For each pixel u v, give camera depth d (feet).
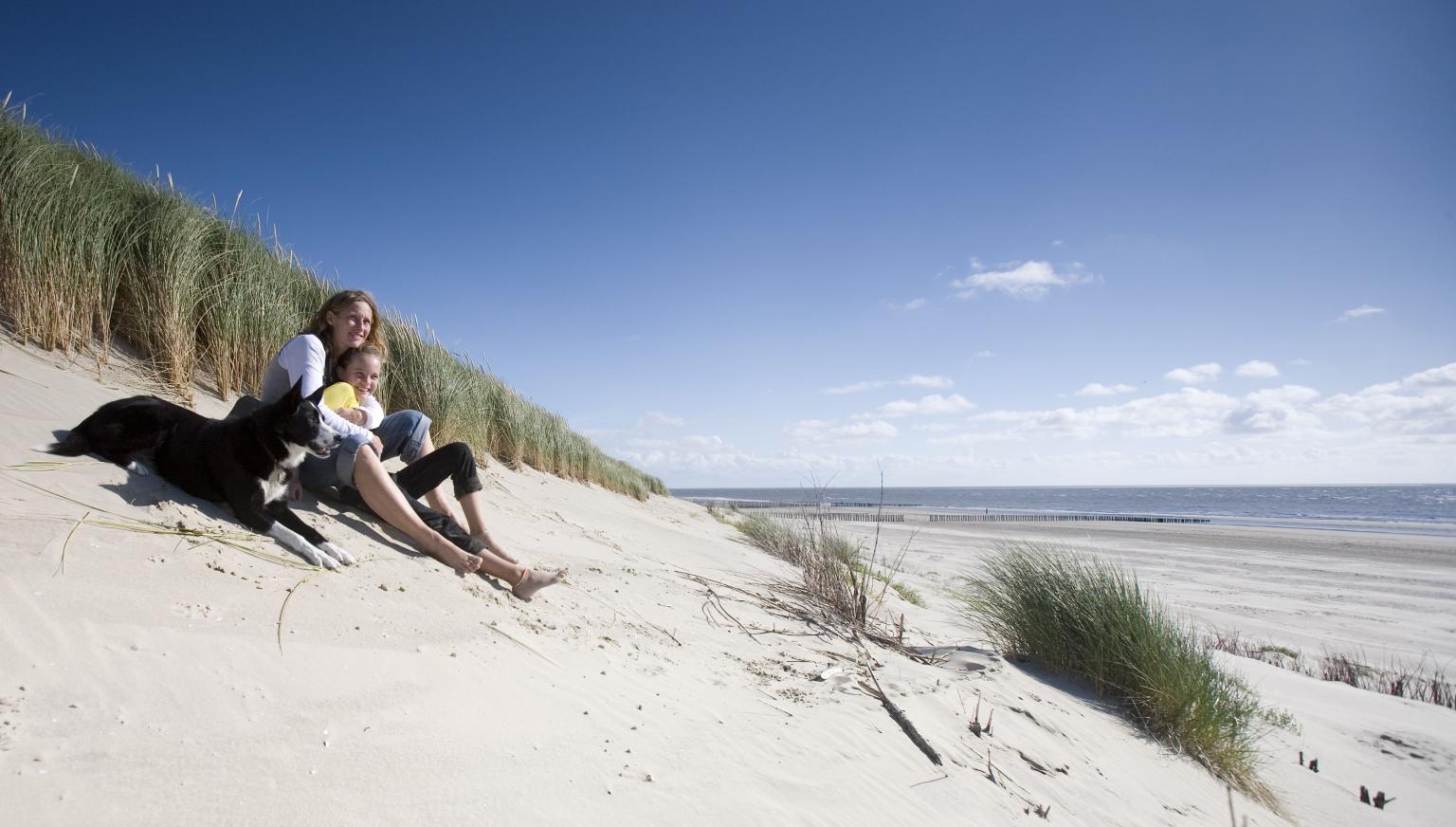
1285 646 35.27
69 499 9.02
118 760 5.40
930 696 13.66
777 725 10.52
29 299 15.57
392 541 12.65
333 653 7.91
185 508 10.11
